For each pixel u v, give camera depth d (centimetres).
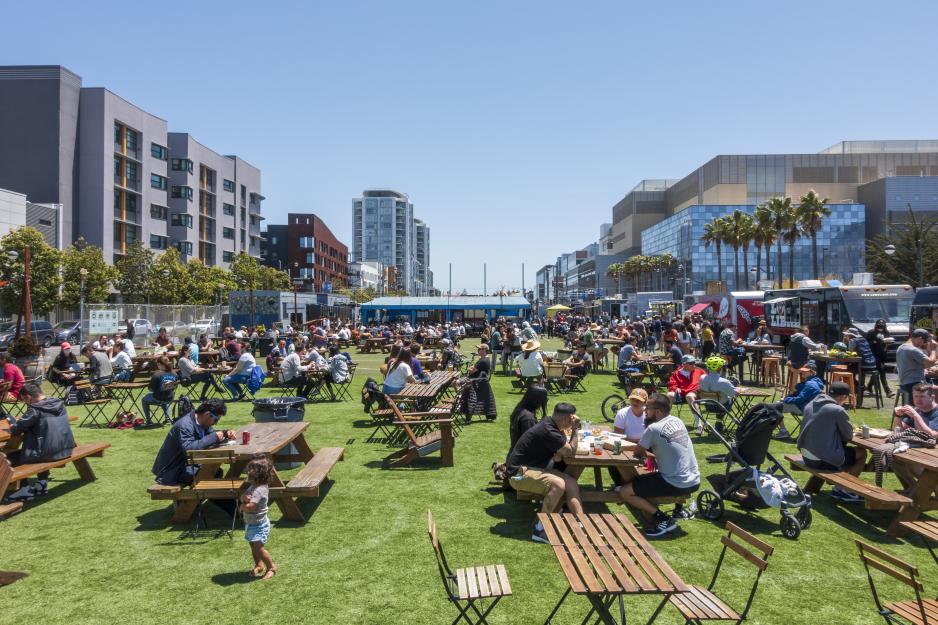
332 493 766
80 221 5969
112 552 586
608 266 15062
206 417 679
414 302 5250
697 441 1057
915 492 629
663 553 577
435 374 1523
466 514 684
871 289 2316
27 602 482
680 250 10406
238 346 1944
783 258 9581
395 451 995
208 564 557
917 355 1037
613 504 733
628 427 773
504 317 5069
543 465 635
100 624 447
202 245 8056
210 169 8269
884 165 10438
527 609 465
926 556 574
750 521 671
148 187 6806
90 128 5991
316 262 12250
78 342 3634
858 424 1181
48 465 731
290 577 527
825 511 705
